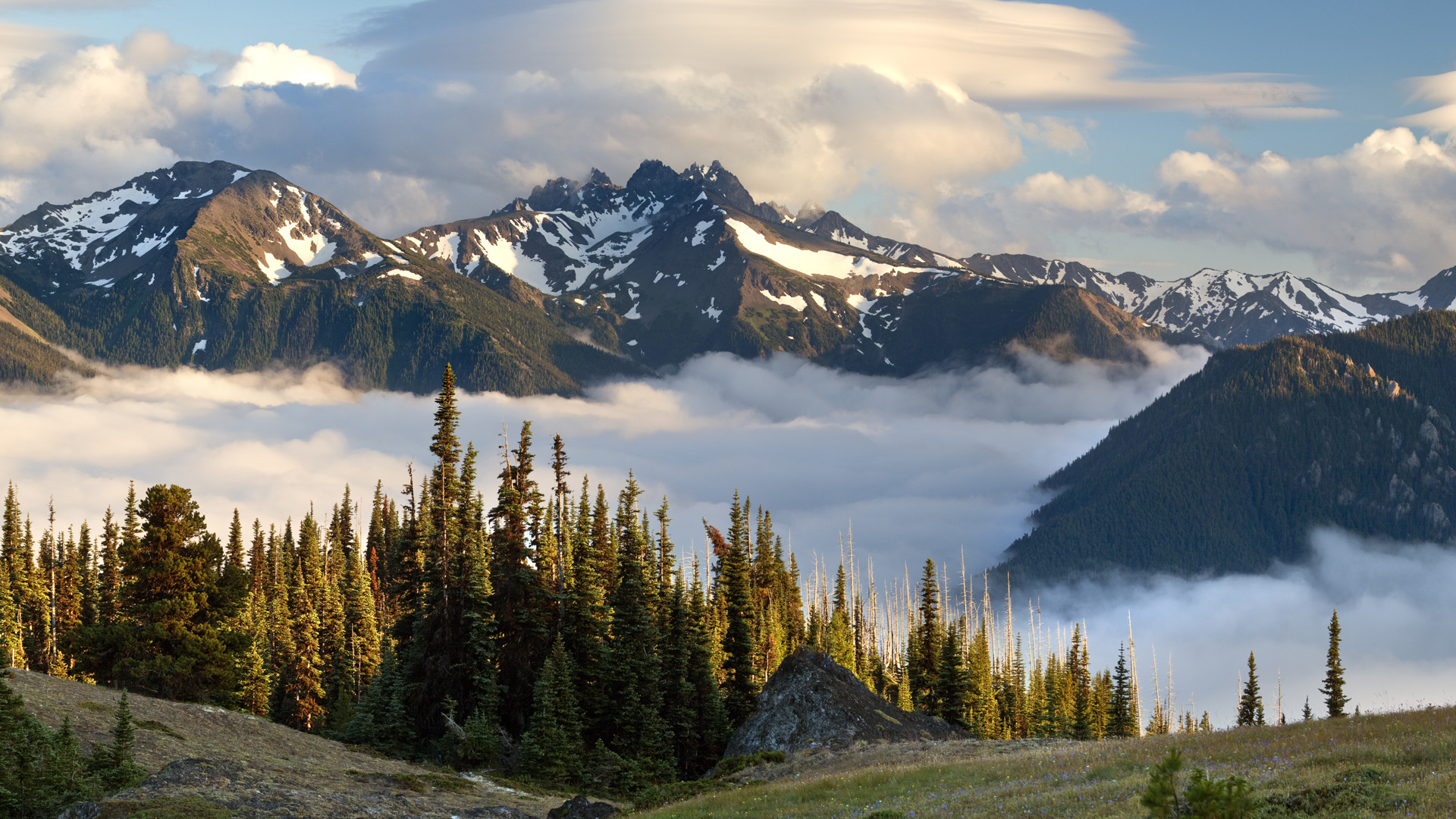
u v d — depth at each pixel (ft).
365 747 215.92
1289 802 87.15
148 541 227.40
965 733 281.13
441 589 255.09
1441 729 110.42
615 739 244.22
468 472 266.16
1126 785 105.09
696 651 267.59
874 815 111.75
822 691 258.16
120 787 134.10
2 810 125.80
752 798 150.71
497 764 225.15
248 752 169.78
